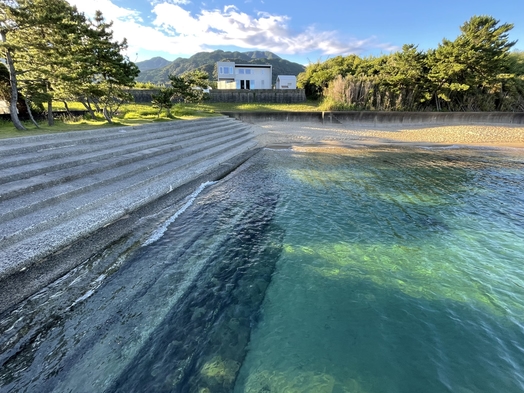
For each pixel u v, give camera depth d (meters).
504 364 3.14
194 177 9.43
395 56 30.55
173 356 3.16
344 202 8.11
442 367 3.11
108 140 10.25
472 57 25.84
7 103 11.73
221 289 4.34
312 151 15.66
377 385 2.90
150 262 4.86
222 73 40.94
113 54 13.17
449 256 5.38
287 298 4.21
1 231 4.52
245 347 3.34
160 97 17.56
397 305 4.08
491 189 9.51
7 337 3.20
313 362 3.17
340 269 4.94
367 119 25.03
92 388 2.73
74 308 3.70
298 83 37.94
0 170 6.35
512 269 4.96
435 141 19.61
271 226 6.51
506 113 25.39
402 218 7.07
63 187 6.30
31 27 9.52
